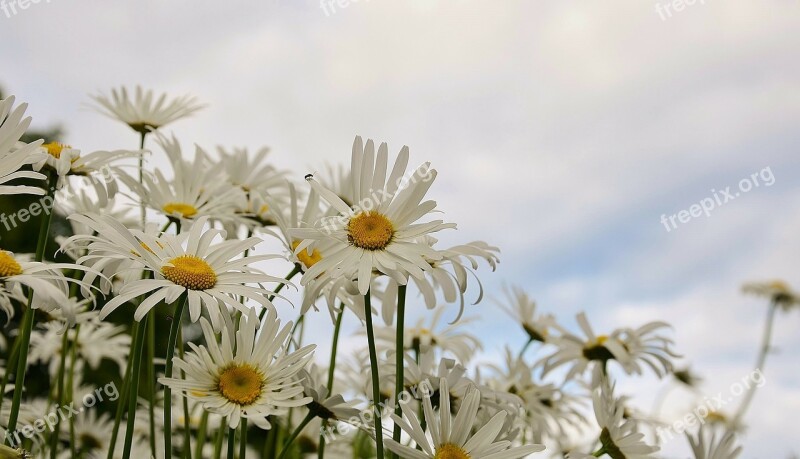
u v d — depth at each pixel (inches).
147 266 18.8
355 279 19.9
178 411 30.8
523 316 29.5
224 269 19.7
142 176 24.3
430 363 23.9
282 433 27.0
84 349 29.8
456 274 20.9
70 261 29.4
